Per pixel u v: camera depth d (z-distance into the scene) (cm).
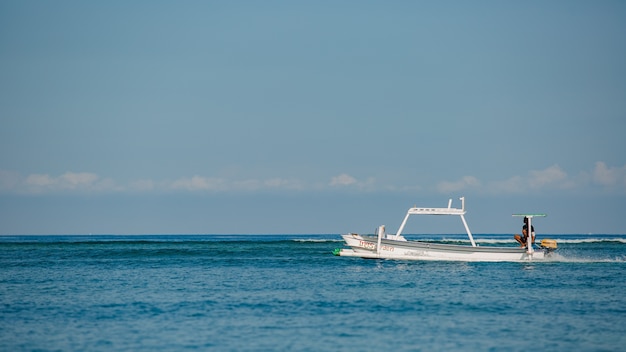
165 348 3281
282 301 4697
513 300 4741
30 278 6375
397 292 5159
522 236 7350
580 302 4656
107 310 4306
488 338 3500
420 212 7356
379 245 7312
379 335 3566
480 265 7344
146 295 5028
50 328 3722
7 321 3916
